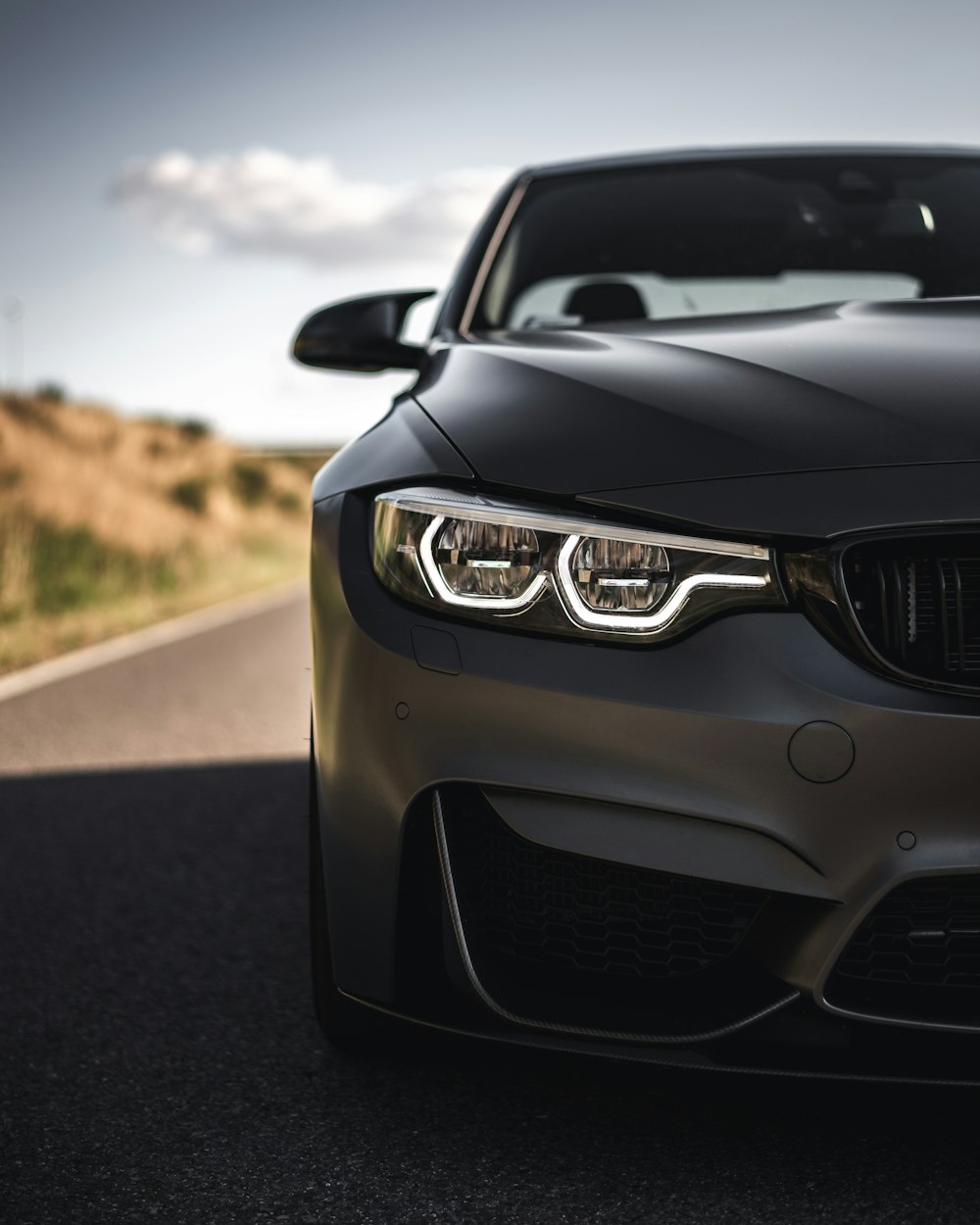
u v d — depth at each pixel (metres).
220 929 2.96
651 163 3.27
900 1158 1.84
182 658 7.90
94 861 3.50
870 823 1.65
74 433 23.11
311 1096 2.11
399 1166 1.88
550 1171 1.85
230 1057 2.26
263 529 22.28
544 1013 1.79
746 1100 2.02
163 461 23.50
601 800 1.71
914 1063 1.71
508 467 1.84
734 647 1.69
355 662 1.83
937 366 1.96
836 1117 1.96
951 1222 1.69
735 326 2.33
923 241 2.88
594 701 1.71
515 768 1.73
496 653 1.75
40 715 5.84
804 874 1.67
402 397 2.31
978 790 1.64
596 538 1.74
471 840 1.81
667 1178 1.82
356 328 2.70
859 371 1.96
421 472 1.90
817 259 2.86
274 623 9.98
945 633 1.66
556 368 2.11
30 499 16.72
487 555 1.78
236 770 4.62
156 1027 2.41
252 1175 1.86
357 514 1.95
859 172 3.15
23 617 11.06
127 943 2.87
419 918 1.85
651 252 2.93
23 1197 1.81
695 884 1.73
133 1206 1.78
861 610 1.69
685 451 1.80
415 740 1.78
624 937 1.77
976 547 1.68
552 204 3.14
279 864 3.45
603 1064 2.16
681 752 1.68
